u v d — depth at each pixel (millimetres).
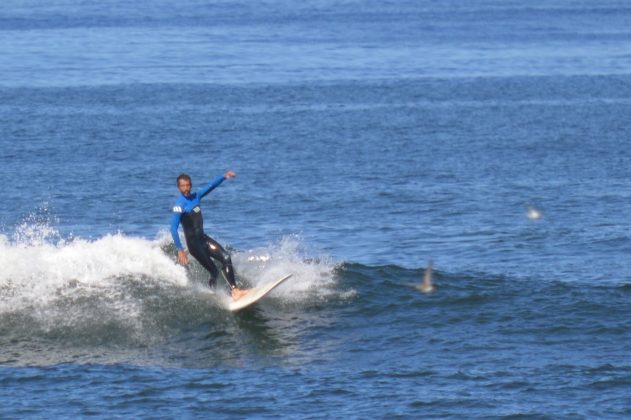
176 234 65625
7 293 65062
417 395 53719
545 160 149625
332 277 70750
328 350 60438
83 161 150375
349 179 134625
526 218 107750
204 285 68250
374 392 54219
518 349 60031
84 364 58219
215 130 183500
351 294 68125
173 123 192125
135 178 136125
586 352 59375
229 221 108438
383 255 91125
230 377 56469
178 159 153250
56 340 61250
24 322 62844
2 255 67625
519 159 150875
